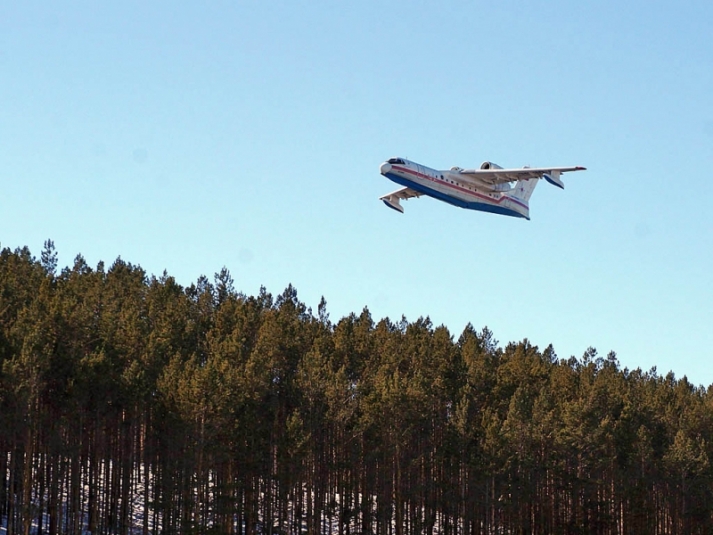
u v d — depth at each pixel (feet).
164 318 233.76
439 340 263.70
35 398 188.24
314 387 222.07
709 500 259.60
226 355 223.10
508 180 229.45
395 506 228.84
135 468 217.97
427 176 217.36
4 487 200.44
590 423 253.85
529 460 236.84
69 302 210.38
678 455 258.57
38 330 190.70
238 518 214.69
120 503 209.05
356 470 226.58
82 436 203.00
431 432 241.96
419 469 237.04
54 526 192.75
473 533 242.17
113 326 212.43
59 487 200.13
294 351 237.04
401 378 241.76
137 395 195.62
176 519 198.70
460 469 239.71
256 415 213.05
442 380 250.98
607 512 252.83
